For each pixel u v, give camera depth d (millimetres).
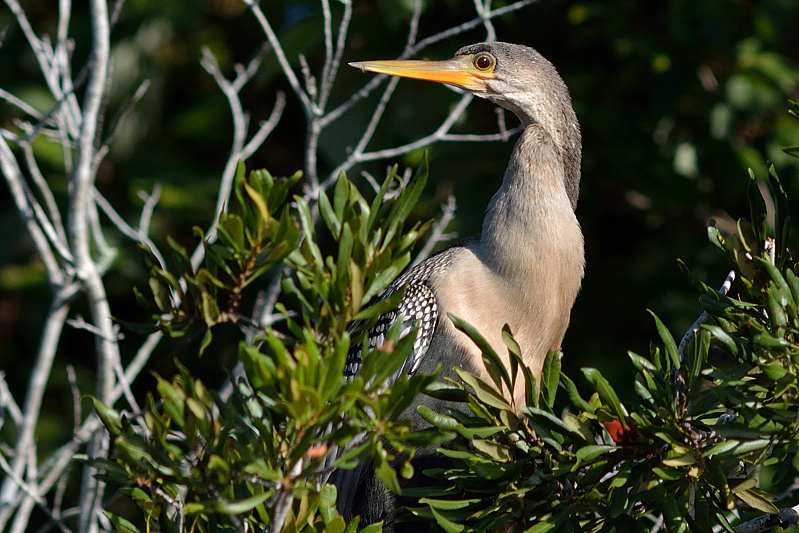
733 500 5973
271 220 5586
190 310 5859
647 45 13078
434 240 9602
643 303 13695
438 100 13055
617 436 5973
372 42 13188
